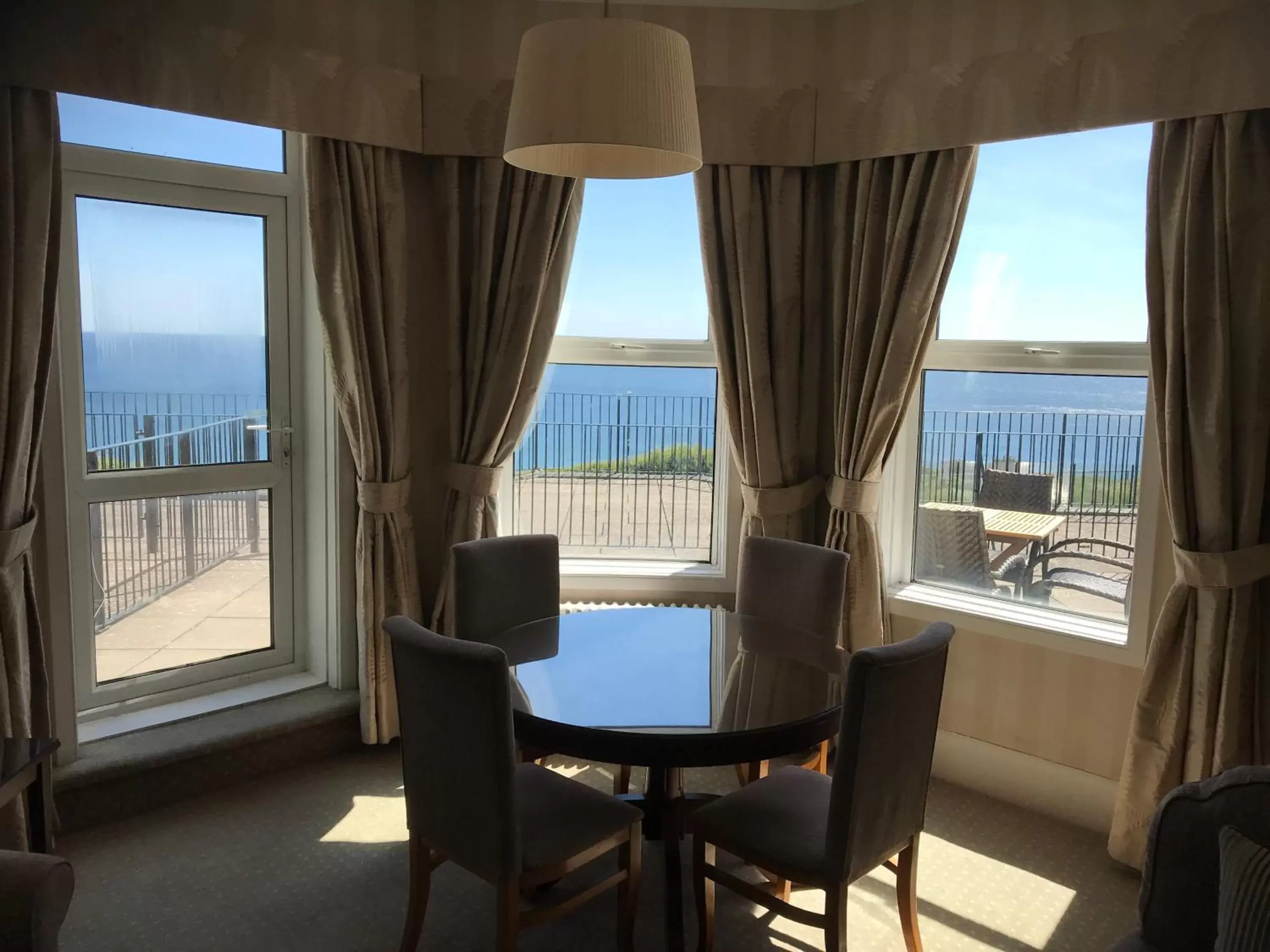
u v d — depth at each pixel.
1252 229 2.52
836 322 3.45
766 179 3.45
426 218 3.51
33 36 2.56
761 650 2.73
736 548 3.77
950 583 3.57
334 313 3.23
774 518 3.57
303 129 3.05
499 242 3.46
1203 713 2.62
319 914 2.51
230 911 2.51
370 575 3.38
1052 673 3.14
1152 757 2.74
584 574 3.81
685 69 2.02
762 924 2.52
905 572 3.66
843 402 3.44
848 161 3.35
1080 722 3.10
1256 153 2.51
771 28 3.44
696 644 2.78
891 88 3.19
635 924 2.51
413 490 3.62
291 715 3.33
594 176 2.30
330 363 3.25
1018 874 2.79
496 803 1.97
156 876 2.66
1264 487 2.59
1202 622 2.62
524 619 3.16
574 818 2.22
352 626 3.53
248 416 3.46
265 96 2.96
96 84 2.66
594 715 2.20
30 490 2.66
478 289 3.44
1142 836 2.74
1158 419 2.70
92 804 2.90
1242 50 2.46
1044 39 2.94
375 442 3.35
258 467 3.49
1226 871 1.62
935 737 2.23
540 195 3.40
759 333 3.47
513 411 3.53
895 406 3.29
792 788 2.38
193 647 3.43
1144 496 2.90
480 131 3.35
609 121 1.91
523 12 3.40
